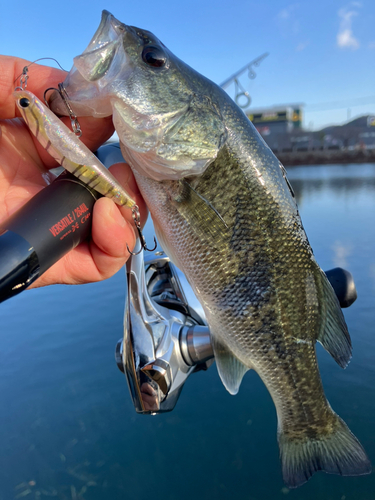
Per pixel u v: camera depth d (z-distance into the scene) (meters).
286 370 0.20
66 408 0.39
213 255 0.18
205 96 0.17
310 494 0.29
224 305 0.18
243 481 0.31
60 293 0.68
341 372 0.42
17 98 0.13
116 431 0.36
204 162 0.17
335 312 0.20
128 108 0.16
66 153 0.13
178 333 0.17
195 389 0.42
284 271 0.18
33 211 0.13
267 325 0.19
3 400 0.40
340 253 0.78
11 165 0.16
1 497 0.30
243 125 0.18
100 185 0.14
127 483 0.31
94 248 0.16
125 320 0.17
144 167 0.17
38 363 0.46
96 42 0.15
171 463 0.33
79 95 0.15
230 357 0.19
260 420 0.37
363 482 0.30
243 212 0.18
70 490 0.30
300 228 0.19
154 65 0.16
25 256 0.12
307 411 0.21
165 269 0.20
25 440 0.35
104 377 0.43
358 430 0.34
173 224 0.18
